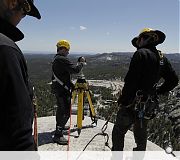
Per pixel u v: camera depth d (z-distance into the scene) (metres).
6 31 1.41
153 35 3.69
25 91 1.25
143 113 3.61
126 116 3.76
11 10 1.50
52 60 5.62
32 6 1.62
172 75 3.89
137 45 3.91
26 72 1.37
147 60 3.53
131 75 3.52
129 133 6.63
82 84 6.31
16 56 1.26
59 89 5.46
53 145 5.45
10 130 1.18
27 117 1.23
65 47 5.44
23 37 1.48
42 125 7.04
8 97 1.19
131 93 3.55
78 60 5.56
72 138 5.94
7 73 1.19
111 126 7.14
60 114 5.50
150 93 3.66
